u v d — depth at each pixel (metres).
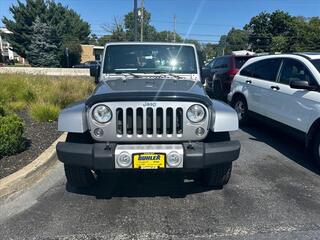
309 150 5.50
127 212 3.62
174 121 3.38
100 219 3.47
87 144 3.48
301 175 4.74
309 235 3.20
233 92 7.92
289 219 3.49
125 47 4.94
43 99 9.12
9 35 49.47
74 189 4.21
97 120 3.38
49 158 4.91
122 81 4.29
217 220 3.46
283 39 60.03
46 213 3.59
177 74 4.80
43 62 45.47
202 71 5.04
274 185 4.37
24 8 47.75
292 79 5.73
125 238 3.14
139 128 3.41
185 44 5.02
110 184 4.36
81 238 3.13
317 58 5.54
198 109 3.40
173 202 3.86
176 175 4.62
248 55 10.41
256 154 5.71
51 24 48.19
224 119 3.53
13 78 10.98
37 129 6.79
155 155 3.35
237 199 3.94
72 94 9.77
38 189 4.20
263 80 6.71
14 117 5.38
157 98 3.33
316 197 4.02
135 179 4.50
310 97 5.10
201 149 3.41
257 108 6.89
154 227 3.32
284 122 5.84
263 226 3.35
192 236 3.17
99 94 3.44
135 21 17.64
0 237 3.14
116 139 3.41
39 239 3.11
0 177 4.29
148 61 4.89
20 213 3.59
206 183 4.21
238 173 4.79
